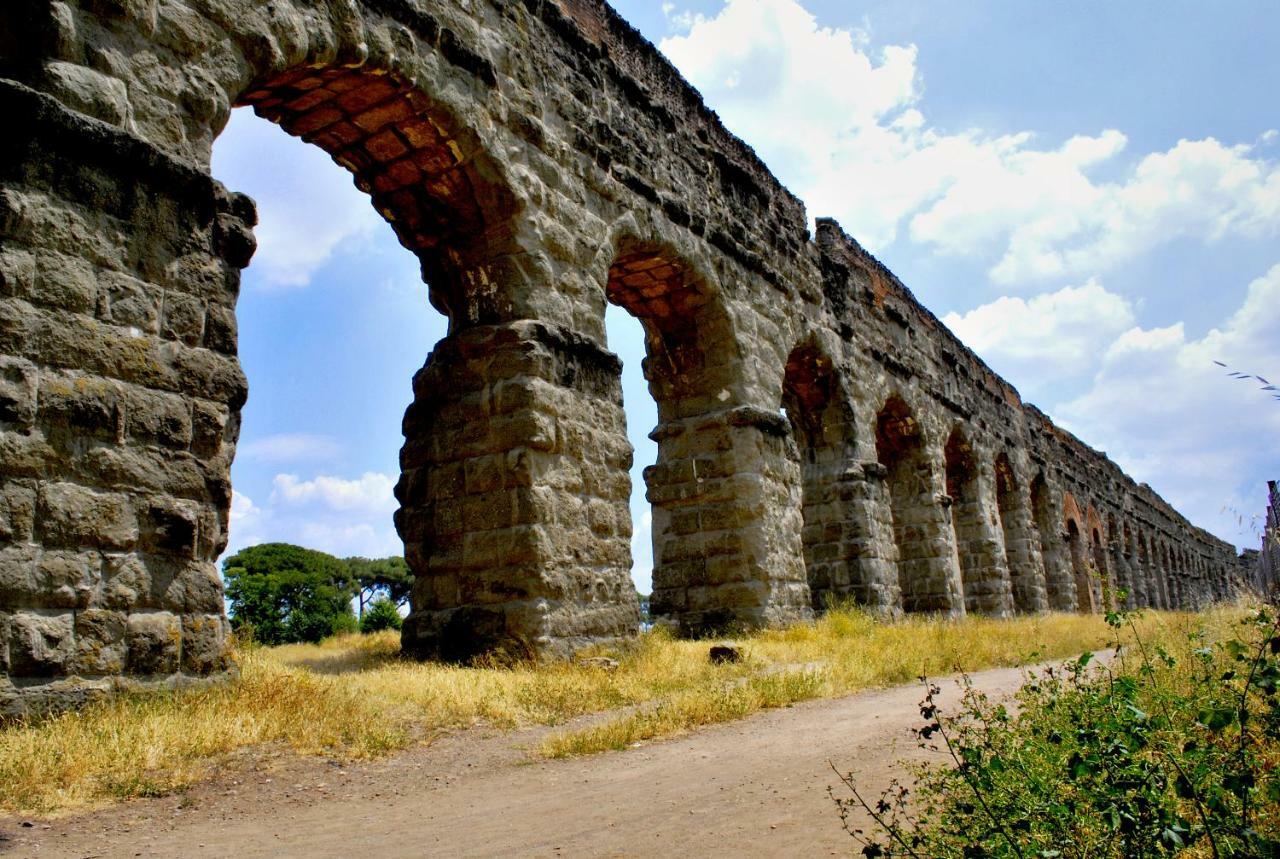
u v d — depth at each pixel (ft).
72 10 28.43
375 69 40.55
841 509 78.23
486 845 17.56
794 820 18.48
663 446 64.75
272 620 94.58
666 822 18.81
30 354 25.22
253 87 37.14
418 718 29.81
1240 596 35.40
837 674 41.39
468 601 43.14
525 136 48.19
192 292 29.35
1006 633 61.00
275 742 25.05
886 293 96.02
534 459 43.24
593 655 43.42
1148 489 222.48
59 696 24.25
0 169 25.53
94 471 26.09
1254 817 13.80
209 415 29.14
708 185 64.80
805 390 81.10
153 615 26.81
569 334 46.83
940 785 17.48
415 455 46.42
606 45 56.75
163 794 20.83
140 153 28.27
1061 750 16.39
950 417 106.93
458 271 48.44
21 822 18.28
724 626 59.88
